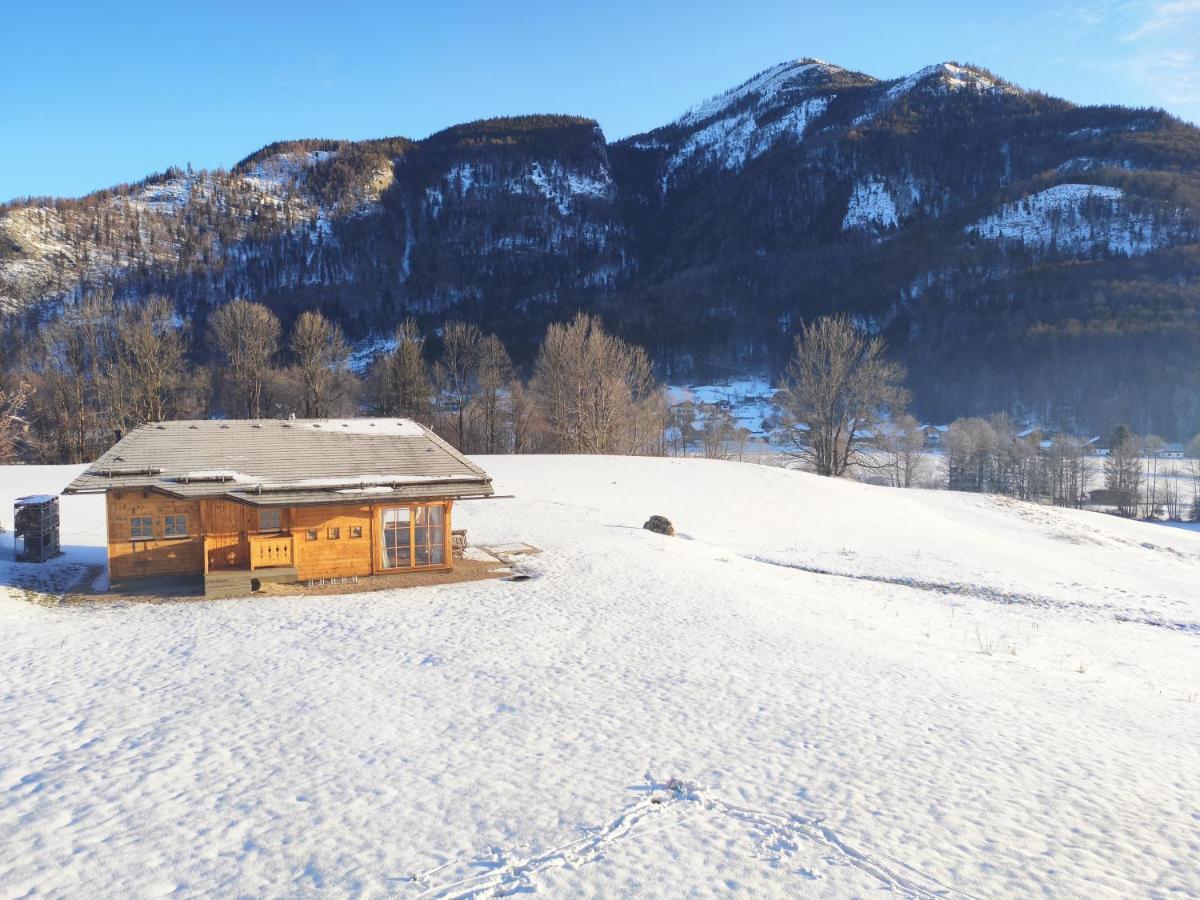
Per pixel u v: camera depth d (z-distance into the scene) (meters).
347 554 23.31
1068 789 10.13
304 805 9.20
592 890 7.59
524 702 12.95
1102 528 45.94
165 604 20.08
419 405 70.50
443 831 8.67
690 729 11.92
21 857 7.93
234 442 23.72
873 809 9.40
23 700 12.64
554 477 45.88
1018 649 19.48
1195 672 18.62
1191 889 7.73
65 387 62.47
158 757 10.48
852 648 17.25
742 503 41.78
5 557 24.45
